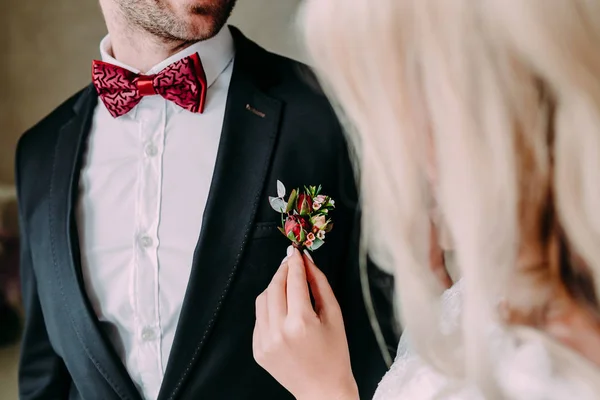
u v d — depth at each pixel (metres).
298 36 0.56
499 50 0.45
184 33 0.81
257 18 1.16
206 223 0.79
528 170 0.47
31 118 1.35
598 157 0.42
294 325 0.65
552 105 0.45
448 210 0.48
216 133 0.85
